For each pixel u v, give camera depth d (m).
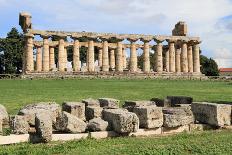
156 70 93.75
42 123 14.13
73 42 89.12
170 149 12.95
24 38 85.88
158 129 16.30
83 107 18.20
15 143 14.06
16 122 14.51
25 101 29.70
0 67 109.75
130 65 91.56
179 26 99.94
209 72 126.12
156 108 16.23
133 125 15.41
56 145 13.65
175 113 16.84
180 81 72.00
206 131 16.72
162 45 96.38
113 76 81.69
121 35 90.50
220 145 13.59
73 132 15.27
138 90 44.22
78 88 46.25
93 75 81.19
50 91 40.84
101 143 13.94
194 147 13.28
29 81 61.72
